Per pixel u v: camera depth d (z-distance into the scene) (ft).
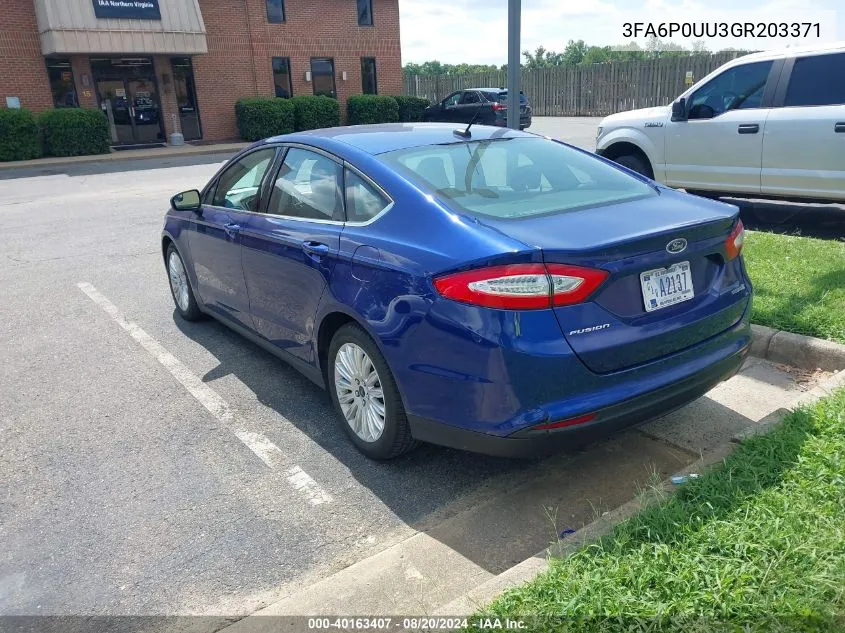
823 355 14.06
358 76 90.38
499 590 8.13
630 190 12.12
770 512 8.77
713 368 10.55
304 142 13.53
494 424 9.38
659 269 9.96
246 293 14.97
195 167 60.49
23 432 13.47
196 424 13.62
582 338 9.23
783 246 21.22
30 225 35.01
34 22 68.85
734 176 26.02
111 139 75.66
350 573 9.29
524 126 79.25
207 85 80.43
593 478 11.27
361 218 11.50
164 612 8.80
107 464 12.24
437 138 12.96
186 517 10.68
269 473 11.85
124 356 17.22
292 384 15.33
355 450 12.48
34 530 10.48
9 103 68.85
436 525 10.33
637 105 100.94
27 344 18.22
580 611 7.51
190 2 72.79
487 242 9.45
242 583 9.29
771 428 10.85
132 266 26.03
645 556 8.24
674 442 12.10
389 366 10.64
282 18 83.35
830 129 23.07
